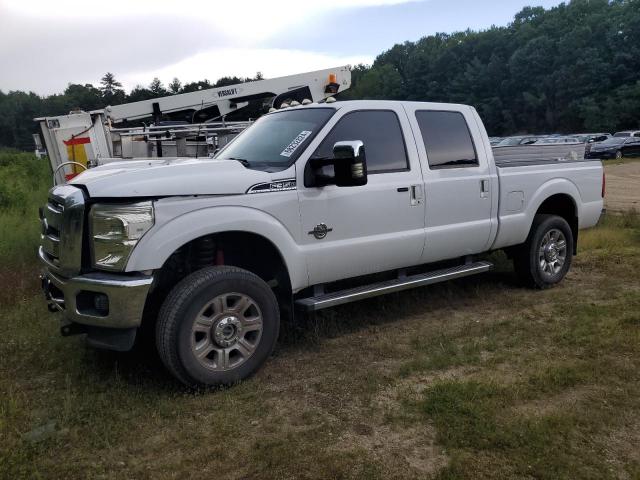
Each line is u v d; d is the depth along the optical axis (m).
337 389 4.01
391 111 5.17
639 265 7.43
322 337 5.05
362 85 118.81
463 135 5.70
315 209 4.50
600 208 7.11
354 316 5.56
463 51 103.25
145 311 4.32
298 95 12.65
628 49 76.94
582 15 93.56
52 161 10.40
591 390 3.89
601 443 3.26
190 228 3.88
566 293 6.31
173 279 4.29
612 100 73.19
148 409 3.70
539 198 6.30
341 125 4.79
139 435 3.41
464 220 5.59
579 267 7.48
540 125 89.56
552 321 5.32
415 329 5.23
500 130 93.88
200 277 3.91
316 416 3.62
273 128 5.11
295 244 4.42
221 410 3.70
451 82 101.38
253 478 3.00
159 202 3.81
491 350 4.64
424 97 108.62
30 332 5.03
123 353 4.62
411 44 122.12
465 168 5.57
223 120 12.52
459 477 2.95
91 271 3.90
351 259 4.76
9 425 3.48
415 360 4.42
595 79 78.00
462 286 6.61
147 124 12.54
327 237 4.61
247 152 4.91
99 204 3.79
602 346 4.62
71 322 4.04
